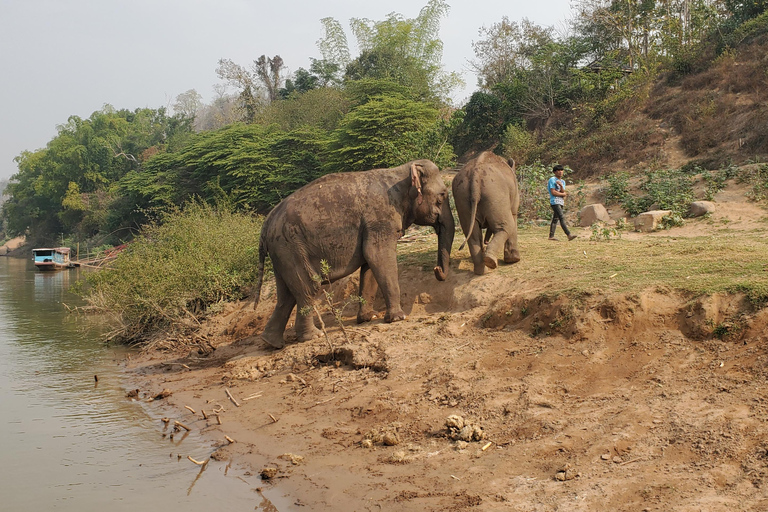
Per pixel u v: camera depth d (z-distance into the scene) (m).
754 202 15.27
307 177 34.91
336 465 5.77
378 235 9.19
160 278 13.30
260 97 59.34
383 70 42.72
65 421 7.93
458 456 5.51
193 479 5.91
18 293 25.73
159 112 79.75
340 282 11.10
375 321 9.53
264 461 6.12
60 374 10.63
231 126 45.34
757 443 4.54
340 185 9.34
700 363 5.73
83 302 21.72
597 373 6.17
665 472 4.57
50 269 44.25
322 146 35.06
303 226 9.10
